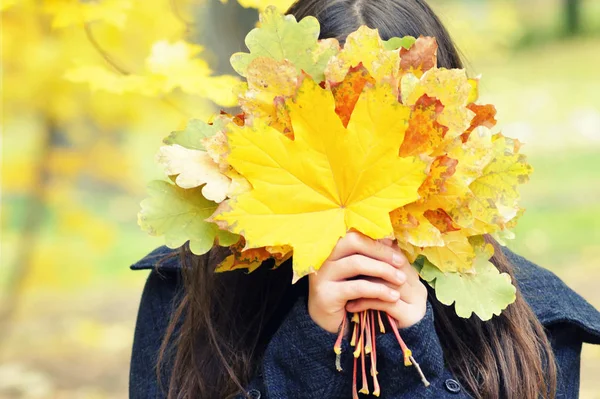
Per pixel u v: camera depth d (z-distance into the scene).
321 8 1.40
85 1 1.76
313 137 1.27
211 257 1.43
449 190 1.28
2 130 3.28
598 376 3.39
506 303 1.30
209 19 1.99
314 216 1.28
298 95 1.27
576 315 1.42
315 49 1.31
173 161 1.28
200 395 1.41
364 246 1.28
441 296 1.30
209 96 1.56
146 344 1.50
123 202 7.35
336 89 1.28
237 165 1.27
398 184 1.26
